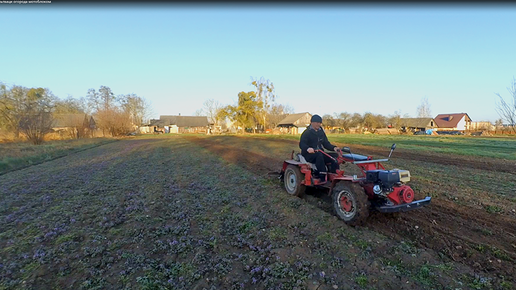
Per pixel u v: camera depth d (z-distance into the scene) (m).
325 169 6.19
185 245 4.23
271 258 3.84
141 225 5.11
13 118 29.80
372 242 4.22
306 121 68.81
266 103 61.84
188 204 6.30
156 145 26.14
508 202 6.05
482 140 26.05
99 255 4.02
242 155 15.85
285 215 5.41
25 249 4.26
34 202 6.78
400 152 15.91
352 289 3.13
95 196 7.24
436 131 56.69
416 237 4.44
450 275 3.39
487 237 4.40
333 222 4.95
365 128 62.12
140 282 3.29
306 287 3.18
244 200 6.50
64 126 42.91
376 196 4.83
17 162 14.71
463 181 8.12
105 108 50.53
